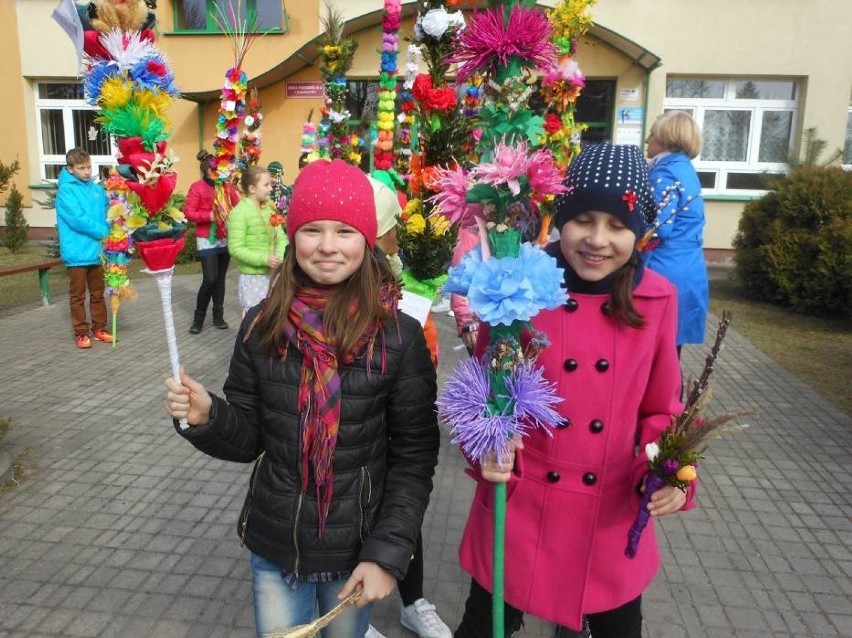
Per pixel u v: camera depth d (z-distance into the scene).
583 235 1.65
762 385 5.65
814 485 3.80
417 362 1.72
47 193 12.79
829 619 2.66
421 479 1.73
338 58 4.75
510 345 1.58
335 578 1.69
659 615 2.67
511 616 1.96
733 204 12.62
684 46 12.09
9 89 14.06
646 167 1.70
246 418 1.71
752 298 9.44
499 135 1.92
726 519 3.42
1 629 2.53
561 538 1.80
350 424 1.64
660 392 1.83
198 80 12.92
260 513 1.70
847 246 7.88
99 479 3.74
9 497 3.52
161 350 6.38
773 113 12.51
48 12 13.69
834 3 11.82
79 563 2.95
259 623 1.72
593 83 12.44
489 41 1.84
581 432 1.77
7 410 4.77
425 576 2.89
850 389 5.55
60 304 8.51
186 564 2.96
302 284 1.69
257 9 12.63
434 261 2.87
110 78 1.62
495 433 1.56
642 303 1.76
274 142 12.92
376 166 3.68
